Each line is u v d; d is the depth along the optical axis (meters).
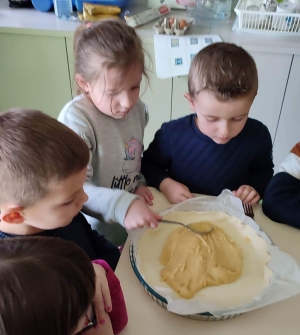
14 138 0.54
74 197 0.62
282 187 0.88
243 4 1.65
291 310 0.63
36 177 0.54
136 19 1.68
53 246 0.40
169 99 1.76
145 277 0.67
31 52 1.71
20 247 0.40
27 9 1.86
